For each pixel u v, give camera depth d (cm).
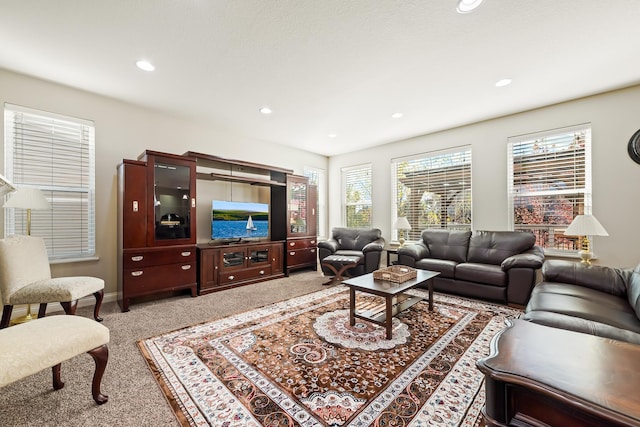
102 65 262
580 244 338
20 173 283
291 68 269
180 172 347
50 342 130
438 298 337
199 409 145
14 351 119
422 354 201
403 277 260
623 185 310
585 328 147
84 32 214
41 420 138
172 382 169
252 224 455
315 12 194
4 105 271
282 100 341
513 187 392
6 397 155
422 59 254
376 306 303
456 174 448
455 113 385
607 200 319
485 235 385
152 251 317
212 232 404
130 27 209
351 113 384
